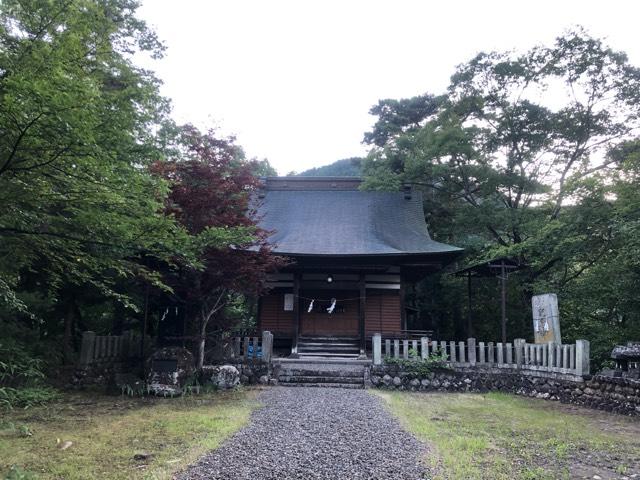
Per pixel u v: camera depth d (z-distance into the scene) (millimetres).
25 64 5961
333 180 23703
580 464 5781
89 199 6289
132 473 4992
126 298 8664
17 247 7805
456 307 22828
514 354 13406
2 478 4738
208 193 11211
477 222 20375
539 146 19781
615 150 18625
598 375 10547
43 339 13461
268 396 10500
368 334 19188
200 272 11273
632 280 14180
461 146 19406
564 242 15547
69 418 7773
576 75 18766
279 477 4898
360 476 4984
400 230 20469
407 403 10273
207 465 5242
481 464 5609
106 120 6258
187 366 10750
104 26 8586
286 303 18406
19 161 5789
